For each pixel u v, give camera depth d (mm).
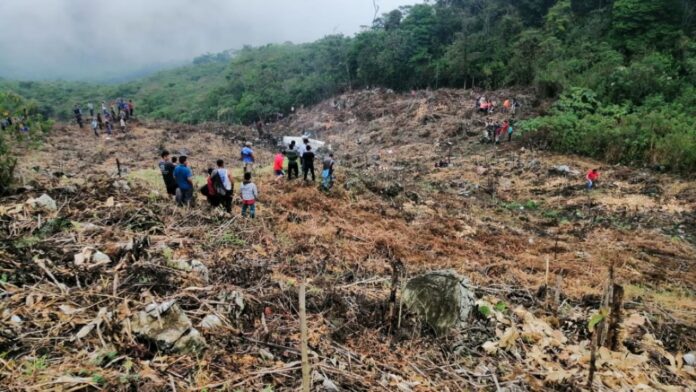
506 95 27078
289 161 13086
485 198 14734
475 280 7137
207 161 18984
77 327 3674
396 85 38219
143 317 3764
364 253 7848
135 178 11023
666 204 12977
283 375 3598
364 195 12906
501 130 21250
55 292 4117
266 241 7262
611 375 4473
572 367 4668
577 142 18344
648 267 8922
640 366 4832
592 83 22391
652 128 16859
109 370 3176
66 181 8398
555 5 31672
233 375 3455
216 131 28500
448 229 10438
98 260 4789
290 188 12203
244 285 5160
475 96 28891
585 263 8773
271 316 4590
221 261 5723
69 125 25000
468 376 4258
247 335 4121
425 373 4188
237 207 9641
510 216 12781
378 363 4172
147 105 66312
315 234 8477
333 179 13641
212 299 4492
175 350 3539
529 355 4738
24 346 3334
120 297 4160
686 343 5711
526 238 10477
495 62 30375
